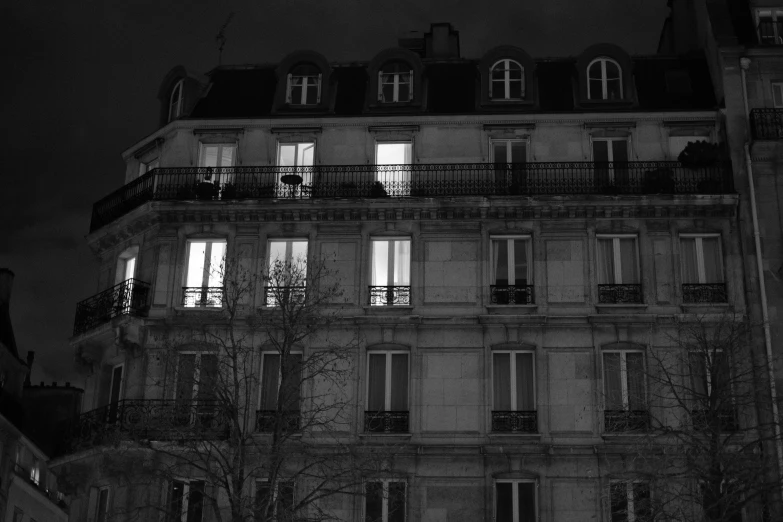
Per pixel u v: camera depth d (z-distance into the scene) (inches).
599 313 1625.2
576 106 1766.7
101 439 1573.6
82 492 1649.9
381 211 1680.6
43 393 2743.6
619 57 1782.7
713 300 1627.7
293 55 1814.7
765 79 1728.6
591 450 1547.7
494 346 1615.4
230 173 1721.2
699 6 1881.2
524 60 1788.9
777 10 1800.0
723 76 1729.8
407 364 1620.3
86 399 1744.6
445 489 1544.0
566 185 1691.7
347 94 1818.4
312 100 1809.8
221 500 1556.3
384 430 1579.7
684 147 1721.2
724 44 1739.7
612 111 1736.0
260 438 1566.2
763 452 1471.5
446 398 1592.0
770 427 1466.5
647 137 1724.9
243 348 1520.7
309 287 1542.8
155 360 1637.6
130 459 1563.7
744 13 1803.6
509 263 1670.8
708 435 1357.0
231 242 1697.8
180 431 1443.2
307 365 1496.1
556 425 1569.9
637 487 1521.9
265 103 1822.1
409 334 1626.5
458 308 1640.0
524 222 1675.7
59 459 1640.0
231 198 1706.4
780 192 1663.4
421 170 1702.8
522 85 1784.0
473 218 1679.4
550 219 1674.5
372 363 1622.8
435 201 1669.5
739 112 1707.7
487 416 1581.0
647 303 1627.7
